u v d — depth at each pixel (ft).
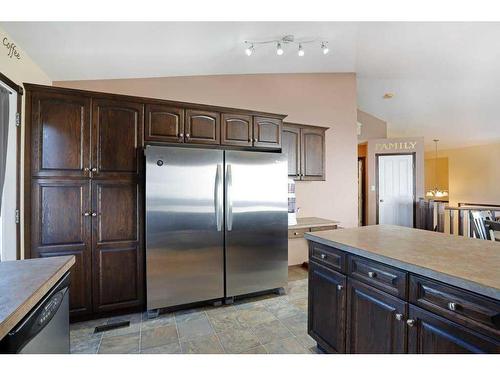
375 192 21.29
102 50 7.95
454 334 3.57
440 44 10.83
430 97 17.93
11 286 3.49
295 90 13.34
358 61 12.62
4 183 6.24
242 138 9.73
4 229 6.37
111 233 7.77
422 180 20.12
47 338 3.68
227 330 7.32
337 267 5.58
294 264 13.39
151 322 7.72
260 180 9.23
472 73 14.24
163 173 7.92
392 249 4.94
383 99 18.44
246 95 12.32
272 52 10.43
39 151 7.13
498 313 3.14
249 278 9.15
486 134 24.81
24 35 6.63
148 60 9.16
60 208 7.29
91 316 7.73
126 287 7.94
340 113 14.33
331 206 14.17
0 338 2.63
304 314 8.29
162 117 8.42
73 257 4.83
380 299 4.63
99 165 7.65
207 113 9.12
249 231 9.09
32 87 7.04
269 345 6.61
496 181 26.81
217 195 8.55
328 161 14.10
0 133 5.94
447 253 4.66
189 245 8.27
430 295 3.87
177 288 8.18
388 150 20.93
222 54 9.79
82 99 7.52
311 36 9.56
